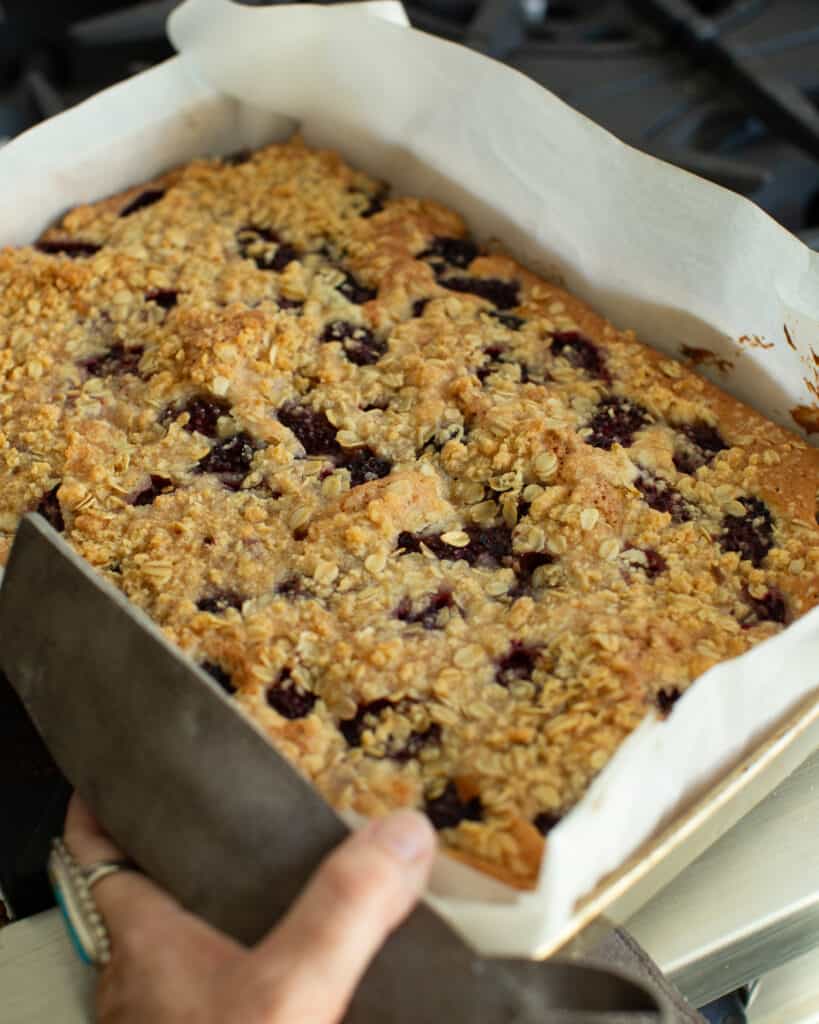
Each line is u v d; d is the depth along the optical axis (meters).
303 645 0.58
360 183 0.78
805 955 0.64
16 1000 0.55
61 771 0.57
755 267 0.65
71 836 0.55
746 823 0.60
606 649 0.57
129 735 0.53
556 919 0.49
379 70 0.75
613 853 0.52
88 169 0.76
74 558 0.55
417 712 0.56
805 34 0.92
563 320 0.71
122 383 0.68
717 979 0.59
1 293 0.72
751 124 0.91
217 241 0.74
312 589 0.60
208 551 0.62
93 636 0.54
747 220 0.65
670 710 0.55
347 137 0.78
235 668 0.58
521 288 0.73
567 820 0.49
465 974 0.47
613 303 0.71
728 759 0.56
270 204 0.76
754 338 0.67
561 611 0.59
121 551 0.62
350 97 0.76
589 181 0.70
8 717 0.60
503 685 0.57
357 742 0.56
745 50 0.91
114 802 0.53
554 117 0.70
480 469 0.64
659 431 0.66
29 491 0.65
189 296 0.71
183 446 0.65
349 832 0.49
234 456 0.65
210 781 0.51
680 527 0.63
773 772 0.57
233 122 0.79
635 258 0.69
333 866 0.47
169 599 0.60
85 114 0.76
